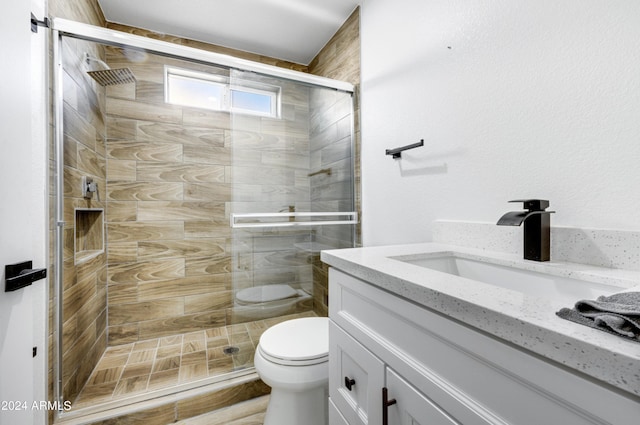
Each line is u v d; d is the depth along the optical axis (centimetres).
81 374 140
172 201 206
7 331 66
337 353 85
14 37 70
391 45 148
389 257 84
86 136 156
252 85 166
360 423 72
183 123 210
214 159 219
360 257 82
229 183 223
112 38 135
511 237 89
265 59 235
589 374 30
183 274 209
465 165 108
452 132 113
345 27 191
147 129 200
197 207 214
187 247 210
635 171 65
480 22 101
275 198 172
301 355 106
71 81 136
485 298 45
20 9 72
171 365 162
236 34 205
